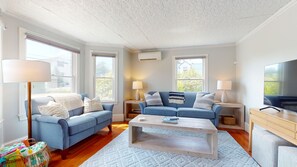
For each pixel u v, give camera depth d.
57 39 3.25
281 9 2.17
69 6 2.18
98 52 4.16
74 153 2.28
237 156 2.19
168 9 2.23
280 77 1.99
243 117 3.45
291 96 1.80
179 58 4.52
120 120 4.32
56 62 3.33
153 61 4.76
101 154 2.24
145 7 2.18
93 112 3.16
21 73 1.85
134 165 1.95
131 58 4.93
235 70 4.04
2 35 2.26
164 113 3.54
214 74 4.21
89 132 2.62
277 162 1.67
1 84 2.23
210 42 3.99
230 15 2.41
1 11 2.21
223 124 3.67
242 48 3.62
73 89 3.76
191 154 2.20
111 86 4.36
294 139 1.47
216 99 4.17
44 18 2.57
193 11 2.29
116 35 3.47
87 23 2.78
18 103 2.50
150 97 4.05
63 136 2.09
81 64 3.94
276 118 1.74
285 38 2.12
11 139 2.39
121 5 2.13
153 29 3.07
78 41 3.82
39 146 1.83
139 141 2.56
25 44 2.60
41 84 2.98
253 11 2.27
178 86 4.58
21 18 2.51
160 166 1.93
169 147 2.33
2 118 2.26
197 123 2.43
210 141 2.29
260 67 2.80
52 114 2.34
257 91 2.89
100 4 2.11
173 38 3.68
